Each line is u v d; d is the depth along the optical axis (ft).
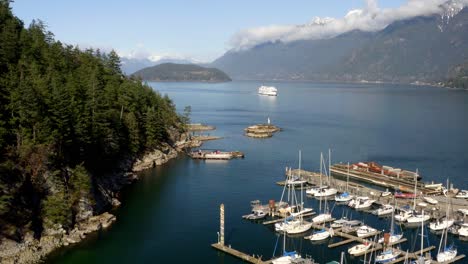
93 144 450.30
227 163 634.02
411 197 465.06
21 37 536.83
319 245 352.69
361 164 599.16
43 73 495.41
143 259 323.78
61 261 315.58
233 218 409.08
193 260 323.98
